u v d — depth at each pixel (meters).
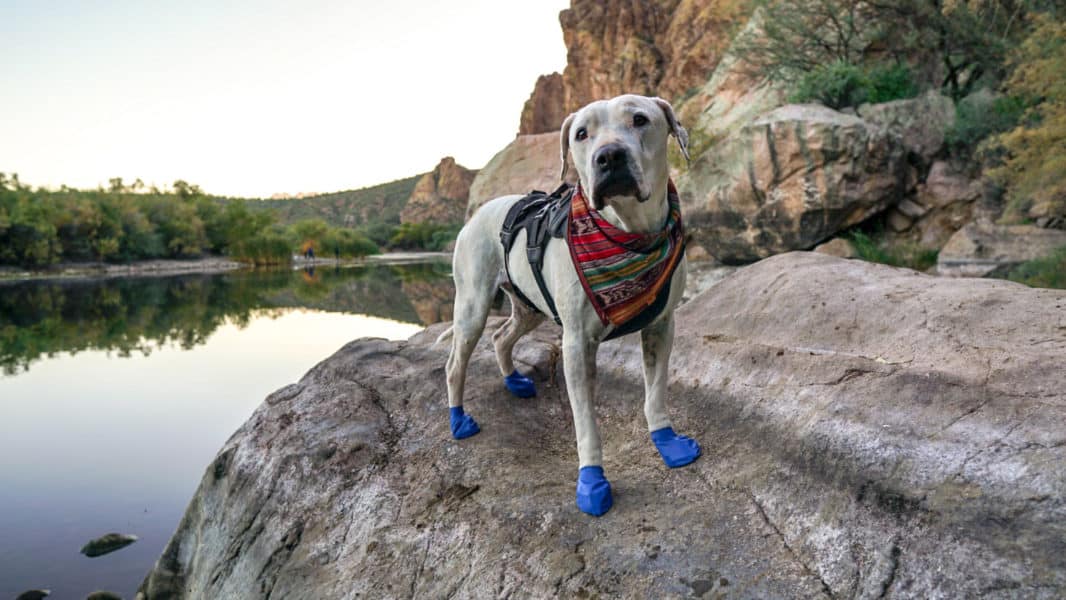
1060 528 1.98
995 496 2.17
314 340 16.48
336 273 50.12
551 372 4.69
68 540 5.90
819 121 18.97
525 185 63.50
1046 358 2.66
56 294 33.22
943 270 15.76
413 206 199.88
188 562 4.71
